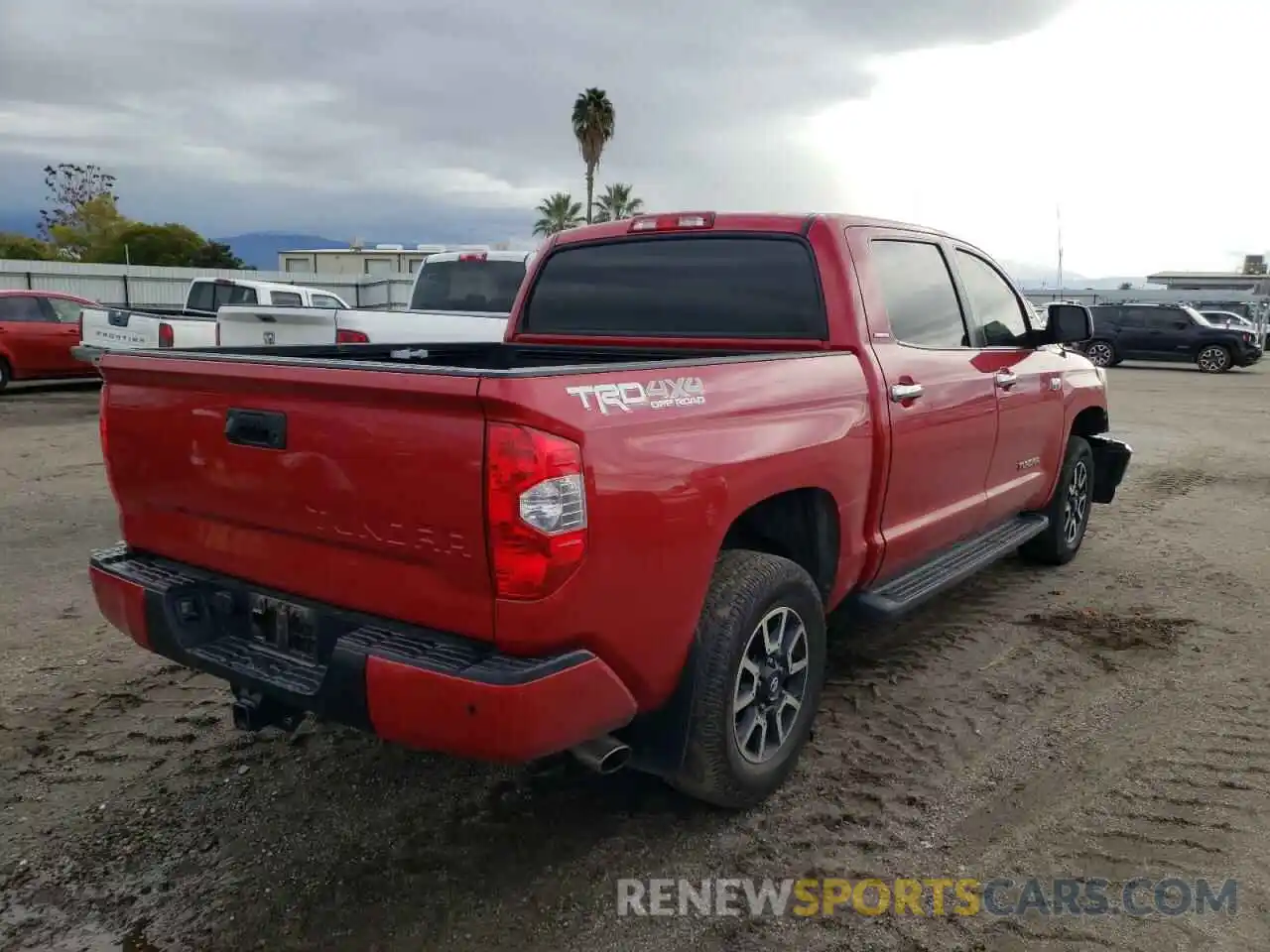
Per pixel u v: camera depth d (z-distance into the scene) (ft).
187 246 192.13
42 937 8.88
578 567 8.21
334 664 8.63
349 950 8.70
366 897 9.45
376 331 29.78
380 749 12.41
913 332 13.98
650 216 14.35
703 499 9.40
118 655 15.28
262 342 31.09
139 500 10.87
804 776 11.78
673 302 14.07
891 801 11.23
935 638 16.51
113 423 10.86
